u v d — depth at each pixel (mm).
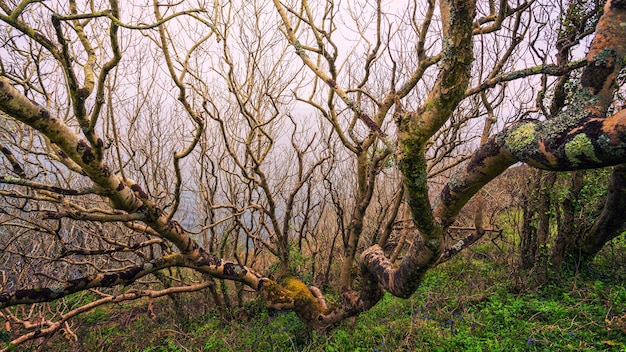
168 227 3330
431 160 4656
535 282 5051
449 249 3441
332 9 3486
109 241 3891
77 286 2996
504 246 6434
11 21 1957
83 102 2342
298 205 6738
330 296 5305
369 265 3428
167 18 1972
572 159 1360
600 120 1306
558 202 5098
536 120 1632
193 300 5676
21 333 4875
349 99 2020
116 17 1986
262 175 4328
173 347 4254
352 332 4168
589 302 4445
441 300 4738
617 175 4301
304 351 3857
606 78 1422
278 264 5691
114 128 3008
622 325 3713
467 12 1355
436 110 1562
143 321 5203
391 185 6352
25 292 2816
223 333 4555
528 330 3842
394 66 3672
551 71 2137
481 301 4711
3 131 4086
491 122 3117
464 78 1470
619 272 5297
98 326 5164
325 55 3406
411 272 2631
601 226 5051
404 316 4375
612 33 1435
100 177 2703
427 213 2037
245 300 5621
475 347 3580
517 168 5926
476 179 1996
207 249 6055
